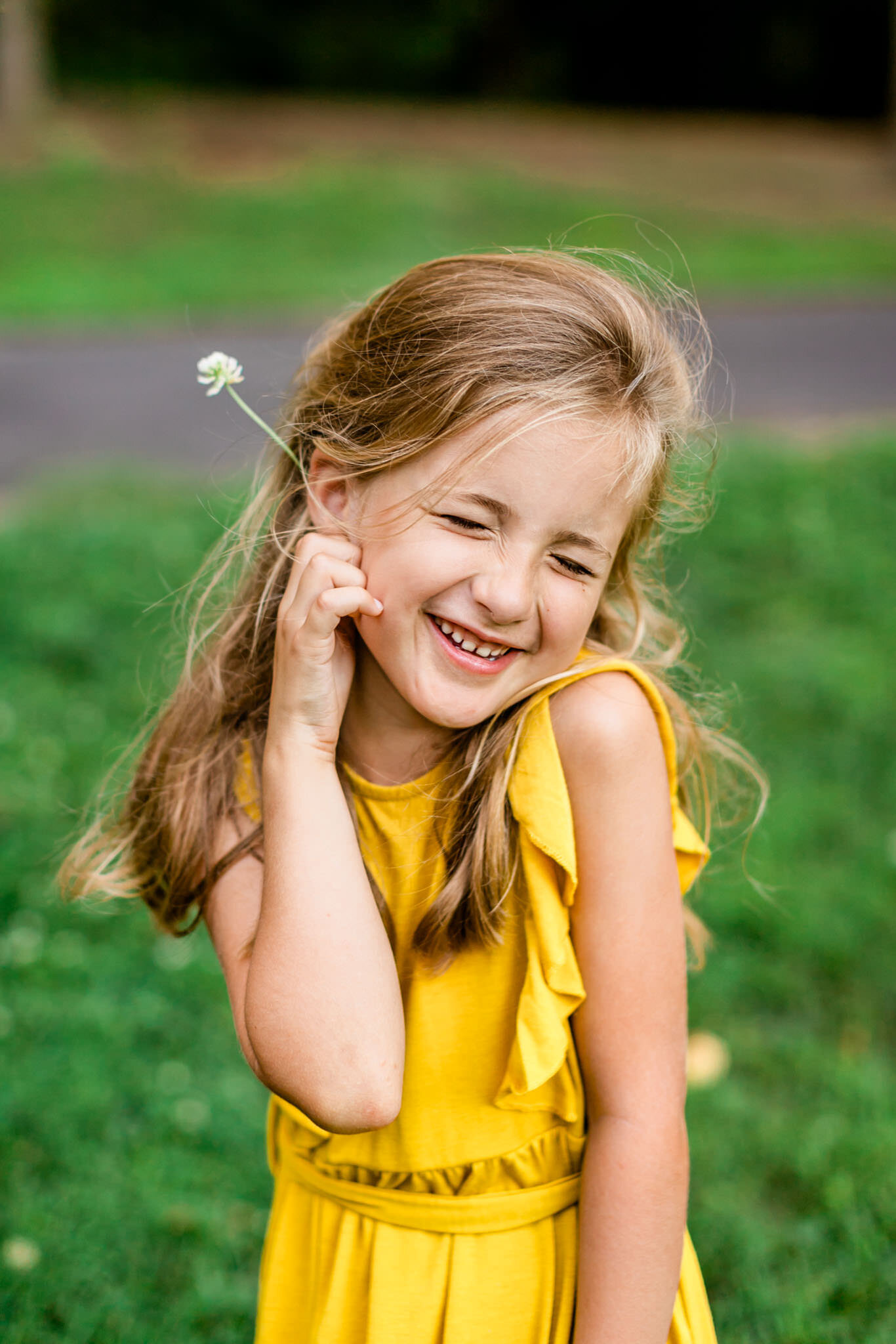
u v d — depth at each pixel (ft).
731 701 14.02
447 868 4.41
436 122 81.35
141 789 5.13
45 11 79.51
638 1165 4.24
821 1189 7.96
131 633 15.70
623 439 4.04
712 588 17.47
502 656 4.14
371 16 89.51
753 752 13.23
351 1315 4.63
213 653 5.07
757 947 10.25
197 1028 9.47
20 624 15.70
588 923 4.28
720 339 35.47
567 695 4.26
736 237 53.93
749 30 95.66
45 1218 7.77
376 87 90.27
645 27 96.32
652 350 4.22
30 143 61.31
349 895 4.16
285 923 4.12
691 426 4.53
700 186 66.95
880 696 14.43
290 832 4.22
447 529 4.06
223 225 51.11
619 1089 4.31
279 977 4.08
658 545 5.07
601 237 52.21
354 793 4.59
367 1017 4.05
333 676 4.33
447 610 4.07
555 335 4.09
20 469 22.99
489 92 95.66
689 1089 8.71
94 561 17.75
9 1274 7.37
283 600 4.40
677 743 5.10
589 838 4.25
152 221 51.26
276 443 4.62
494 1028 4.42
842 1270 7.47
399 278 4.57
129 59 83.15
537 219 55.93
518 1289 4.50
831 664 15.19
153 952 10.23
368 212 54.75
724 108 98.53
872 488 21.58
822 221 59.31
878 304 41.65
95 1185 8.05
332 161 65.77
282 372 29.53
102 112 72.13
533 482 3.96
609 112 95.20
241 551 5.08
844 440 24.80
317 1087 4.02
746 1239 7.64
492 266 4.33
